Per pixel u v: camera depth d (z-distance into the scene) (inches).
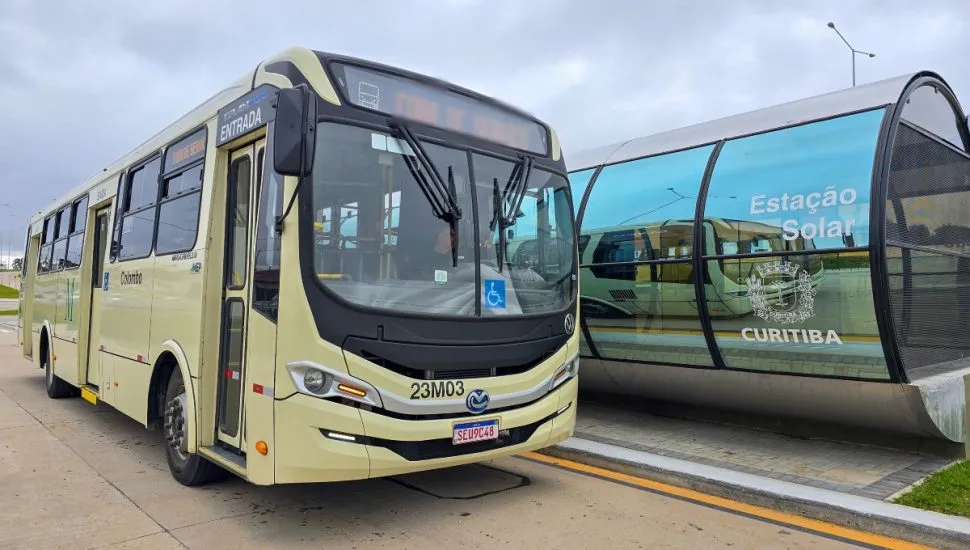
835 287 236.4
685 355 286.0
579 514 199.8
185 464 223.9
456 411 179.8
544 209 224.5
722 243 268.7
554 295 217.6
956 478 213.2
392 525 189.9
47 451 279.7
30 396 423.5
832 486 212.7
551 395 205.9
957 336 290.4
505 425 189.8
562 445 267.9
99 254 338.6
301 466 163.6
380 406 168.1
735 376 273.4
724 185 272.4
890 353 225.8
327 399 163.8
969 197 310.0
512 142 222.7
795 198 247.6
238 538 179.9
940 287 276.8
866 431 259.6
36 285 467.5
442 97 204.1
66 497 216.4
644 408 333.4
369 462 165.9
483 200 203.6
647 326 298.2
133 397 262.5
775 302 252.2
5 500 213.3
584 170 342.3
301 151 163.9
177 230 235.8
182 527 188.4
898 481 216.4
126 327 276.2
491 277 197.5
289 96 164.9
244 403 193.0
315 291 165.5
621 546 174.7
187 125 243.0
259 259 181.2
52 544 175.8
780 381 259.8
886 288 222.8
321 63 182.9
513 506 207.2
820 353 244.7
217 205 211.8
